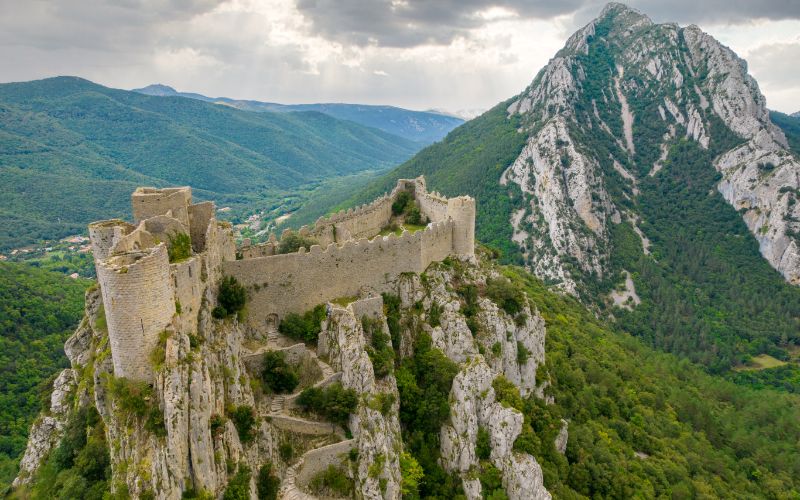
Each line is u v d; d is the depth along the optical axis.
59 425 58.19
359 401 56.72
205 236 54.91
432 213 96.50
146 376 41.06
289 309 63.72
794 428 129.25
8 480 79.94
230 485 44.16
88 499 45.00
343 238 81.94
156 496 38.66
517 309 85.25
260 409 54.03
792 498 102.19
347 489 53.50
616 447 90.75
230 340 52.12
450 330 73.88
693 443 107.38
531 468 66.00
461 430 67.00
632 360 139.38
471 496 63.94
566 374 102.81
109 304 40.06
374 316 67.81
